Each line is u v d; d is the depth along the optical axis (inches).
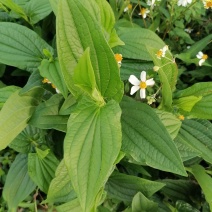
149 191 14.1
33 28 14.7
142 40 13.7
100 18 10.8
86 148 8.9
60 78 10.8
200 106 12.5
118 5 17.1
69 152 8.8
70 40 9.0
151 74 13.7
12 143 13.3
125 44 13.6
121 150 10.5
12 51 12.6
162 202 15.6
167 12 17.0
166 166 9.9
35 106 12.6
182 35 16.9
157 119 10.5
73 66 9.3
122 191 14.3
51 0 10.8
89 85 8.9
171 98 11.9
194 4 16.7
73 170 8.6
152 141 10.3
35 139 13.5
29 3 14.2
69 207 13.1
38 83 12.1
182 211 15.0
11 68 15.9
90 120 9.2
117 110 9.2
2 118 11.6
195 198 15.7
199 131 13.4
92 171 8.5
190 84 17.2
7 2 13.1
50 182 12.9
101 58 9.1
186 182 15.5
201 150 13.2
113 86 9.5
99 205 14.2
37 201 15.1
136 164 14.4
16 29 12.8
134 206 13.8
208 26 18.4
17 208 15.1
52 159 13.1
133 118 10.8
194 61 15.7
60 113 10.9
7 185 13.8
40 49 12.8
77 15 8.7
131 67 13.6
